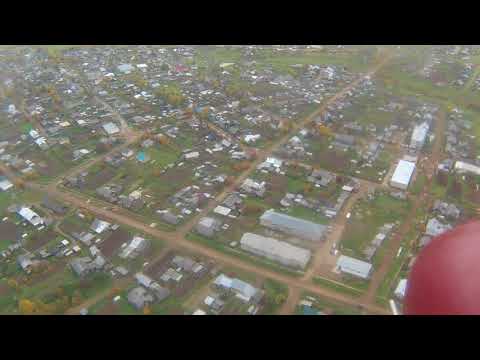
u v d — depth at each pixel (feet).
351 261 317.63
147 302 299.79
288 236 351.87
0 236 367.25
